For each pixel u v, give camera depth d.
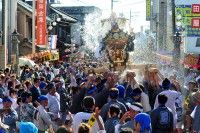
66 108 19.94
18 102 15.27
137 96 14.48
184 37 44.06
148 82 16.75
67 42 82.06
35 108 14.91
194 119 14.50
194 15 41.62
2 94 19.91
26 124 9.14
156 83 16.72
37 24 48.88
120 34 39.59
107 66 38.88
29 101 14.88
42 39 49.00
